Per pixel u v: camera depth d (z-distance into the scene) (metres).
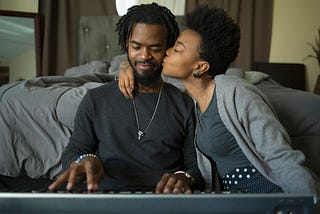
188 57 0.80
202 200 0.40
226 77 0.81
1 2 2.98
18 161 1.17
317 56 3.26
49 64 3.01
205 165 0.88
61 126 1.19
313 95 1.28
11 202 0.40
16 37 2.96
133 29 0.88
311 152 1.15
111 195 0.40
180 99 0.97
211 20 0.78
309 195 0.40
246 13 3.20
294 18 3.33
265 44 3.31
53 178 1.19
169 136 0.92
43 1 3.03
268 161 0.70
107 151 0.91
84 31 3.05
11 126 1.18
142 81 0.92
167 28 0.87
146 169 0.90
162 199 0.40
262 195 0.40
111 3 3.04
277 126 0.71
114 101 0.93
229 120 0.75
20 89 1.24
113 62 2.58
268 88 1.69
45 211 0.40
